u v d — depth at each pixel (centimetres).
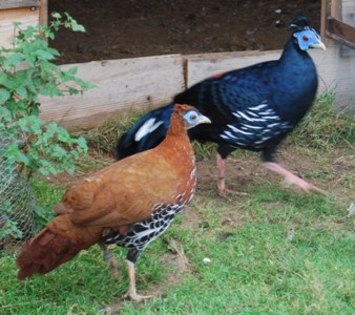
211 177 780
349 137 852
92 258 619
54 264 543
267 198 730
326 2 873
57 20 766
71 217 533
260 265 618
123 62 828
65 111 811
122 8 1144
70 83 805
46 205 681
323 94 877
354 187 764
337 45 881
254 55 877
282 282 592
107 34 1058
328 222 693
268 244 648
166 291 588
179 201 559
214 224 683
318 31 1060
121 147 717
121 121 825
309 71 696
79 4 1150
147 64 839
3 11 728
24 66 705
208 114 709
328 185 768
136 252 568
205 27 1091
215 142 733
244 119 700
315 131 845
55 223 536
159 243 650
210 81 713
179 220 687
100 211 533
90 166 777
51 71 629
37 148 619
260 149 727
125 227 544
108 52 1000
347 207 718
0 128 605
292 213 704
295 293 582
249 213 705
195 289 588
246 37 1059
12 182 618
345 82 893
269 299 574
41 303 567
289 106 697
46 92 627
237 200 730
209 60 862
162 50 1016
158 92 850
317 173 789
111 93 830
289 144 839
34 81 624
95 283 591
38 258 538
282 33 1067
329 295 575
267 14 1124
